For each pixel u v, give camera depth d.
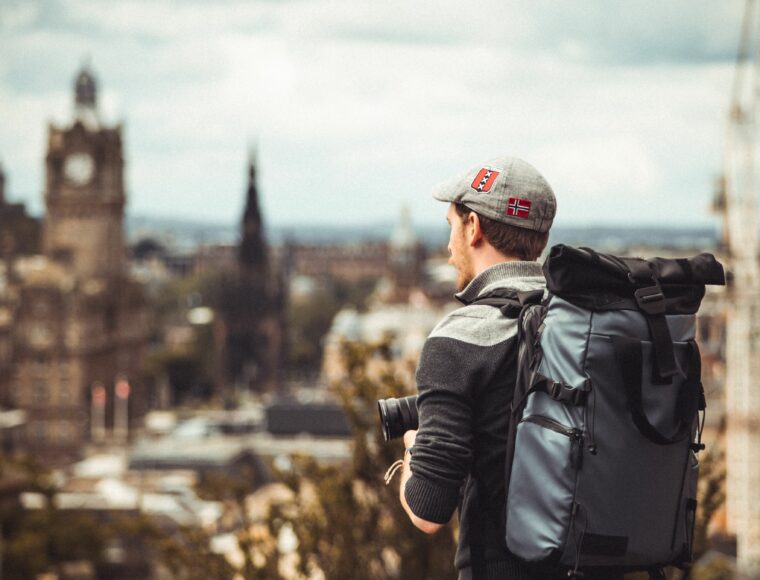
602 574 8.09
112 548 122.38
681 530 8.15
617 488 7.77
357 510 31.58
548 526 7.78
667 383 7.89
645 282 8.02
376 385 32.34
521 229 8.72
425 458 8.12
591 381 7.83
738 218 140.62
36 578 108.44
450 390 8.21
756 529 107.25
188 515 134.12
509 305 8.39
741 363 126.19
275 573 31.58
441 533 31.05
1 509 112.38
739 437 116.81
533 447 7.89
